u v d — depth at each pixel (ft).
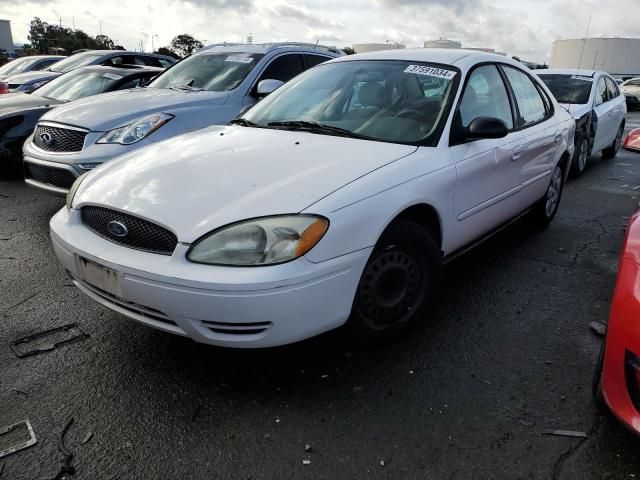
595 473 6.76
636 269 6.79
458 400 8.14
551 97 15.93
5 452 6.87
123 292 7.89
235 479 6.57
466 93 11.17
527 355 9.46
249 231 7.39
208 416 7.68
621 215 19.13
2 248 13.99
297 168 8.71
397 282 9.32
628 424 6.57
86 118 15.87
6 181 21.34
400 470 6.75
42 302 11.00
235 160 9.18
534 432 7.47
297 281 7.38
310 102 11.88
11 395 8.01
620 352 6.59
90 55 34.65
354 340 9.12
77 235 8.75
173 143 10.77
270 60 19.89
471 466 6.84
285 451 7.04
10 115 20.62
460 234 10.87
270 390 8.29
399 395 8.24
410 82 11.37
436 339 9.92
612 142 31.07
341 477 6.63
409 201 8.92
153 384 8.37
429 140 10.12
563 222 17.99
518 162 12.70
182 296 7.34
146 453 6.95
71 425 7.41
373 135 10.35
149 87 20.26
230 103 18.15
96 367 8.78
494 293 12.03
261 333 7.54
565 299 11.82
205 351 9.32
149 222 7.91
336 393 8.25
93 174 9.87
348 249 7.93
